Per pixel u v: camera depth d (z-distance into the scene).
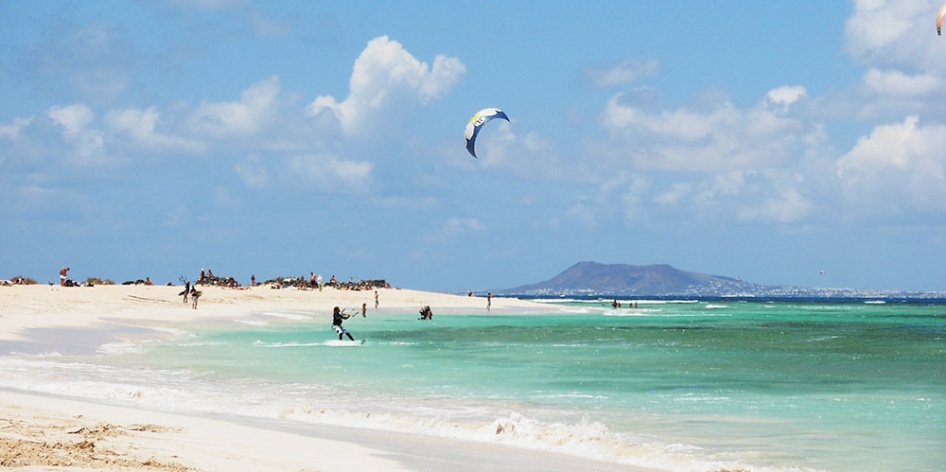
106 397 20.67
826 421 19.33
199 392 22.44
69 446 11.58
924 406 21.70
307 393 22.95
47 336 35.53
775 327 72.00
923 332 63.88
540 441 16.53
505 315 89.50
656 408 21.09
